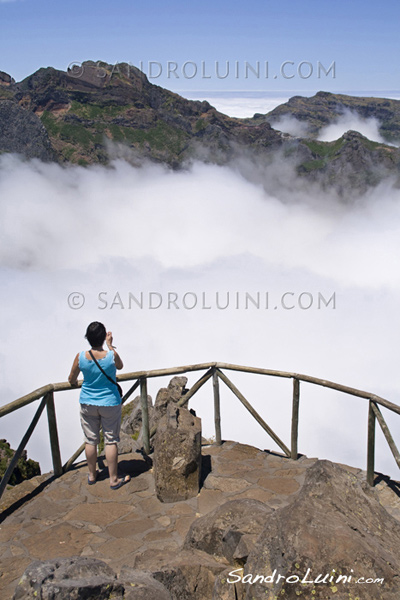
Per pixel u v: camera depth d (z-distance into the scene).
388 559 3.28
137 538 5.23
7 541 5.18
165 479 5.88
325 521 3.39
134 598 3.05
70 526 5.43
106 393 5.90
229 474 6.57
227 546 4.29
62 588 2.92
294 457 7.11
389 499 6.02
